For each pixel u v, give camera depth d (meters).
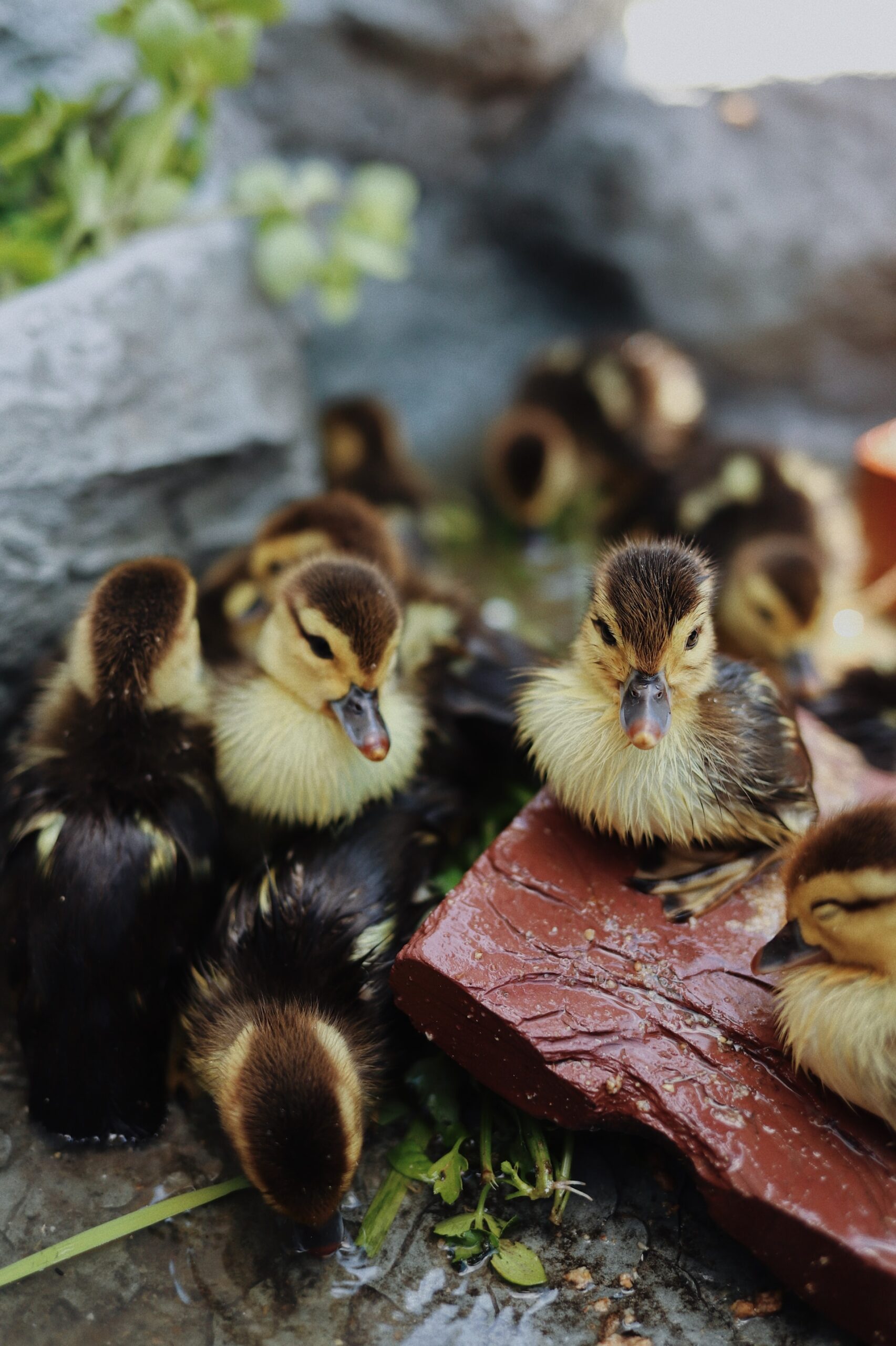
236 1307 0.48
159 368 0.63
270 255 0.69
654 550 0.51
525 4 0.76
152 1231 0.49
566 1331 0.47
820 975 0.47
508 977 0.48
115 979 0.51
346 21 0.76
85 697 0.53
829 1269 0.46
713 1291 0.48
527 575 0.75
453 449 0.85
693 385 0.80
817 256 0.81
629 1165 0.50
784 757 0.51
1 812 0.54
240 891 0.52
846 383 0.84
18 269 0.62
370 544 0.60
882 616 0.68
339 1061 0.48
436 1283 0.48
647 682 0.49
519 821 0.51
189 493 0.65
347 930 0.51
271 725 0.53
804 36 0.86
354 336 0.86
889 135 0.79
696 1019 0.48
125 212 0.65
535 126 0.85
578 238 0.86
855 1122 0.47
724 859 0.51
